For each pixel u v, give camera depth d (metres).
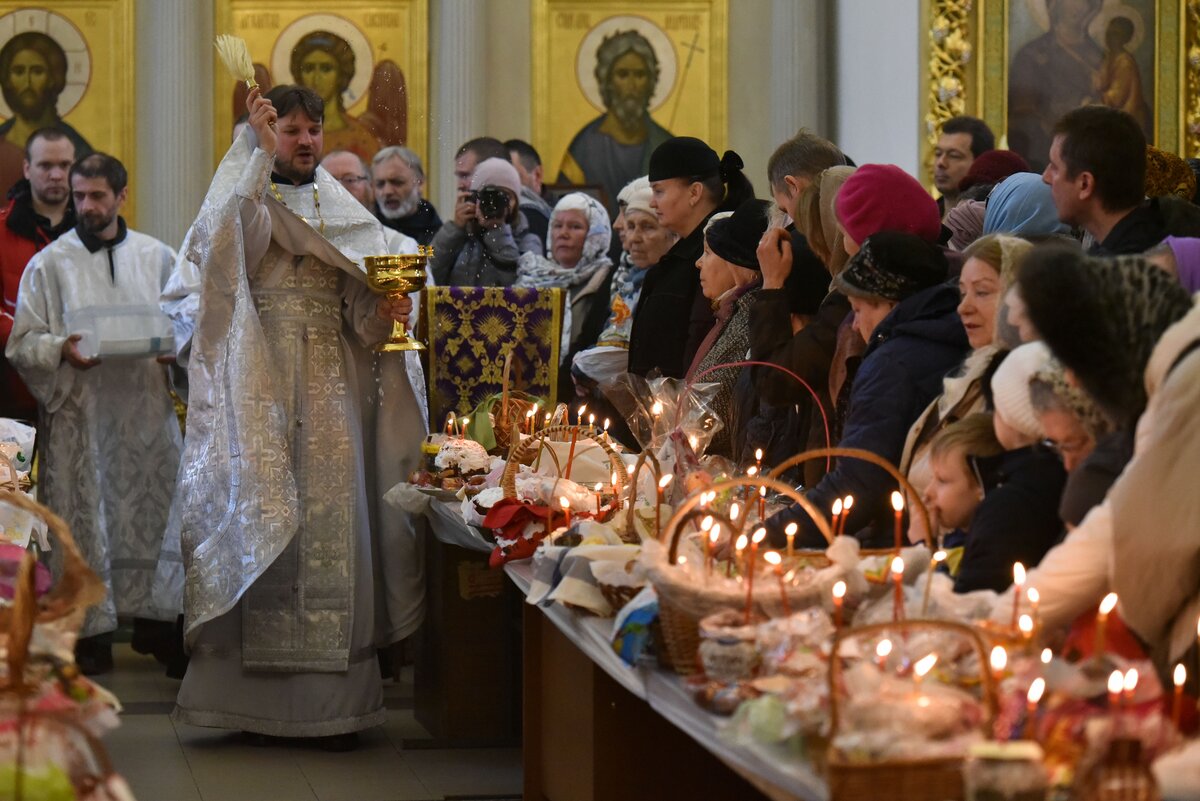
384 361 6.80
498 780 5.89
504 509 4.94
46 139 9.11
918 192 4.62
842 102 12.05
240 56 6.39
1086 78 10.89
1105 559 2.93
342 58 12.17
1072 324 2.94
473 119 12.10
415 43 12.19
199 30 12.08
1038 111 10.88
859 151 11.73
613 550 4.00
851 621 3.28
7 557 3.96
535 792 5.09
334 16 12.19
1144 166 4.06
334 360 6.54
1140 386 2.97
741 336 5.38
